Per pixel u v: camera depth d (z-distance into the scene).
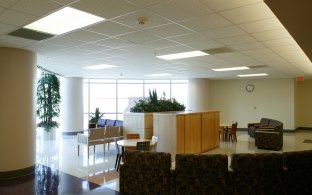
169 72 10.50
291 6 2.68
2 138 5.26
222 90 14.20
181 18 3.69
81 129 12.19
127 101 13.82
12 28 4.10
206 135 8.21
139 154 3.60
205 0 3.06
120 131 8.12
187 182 3.48
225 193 3.44
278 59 7.20
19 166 5.43
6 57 5.32
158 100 8.38
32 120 5.71
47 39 4.78
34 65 5.86
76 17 3.64
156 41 5.05
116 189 4.67
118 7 3.27
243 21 3.83
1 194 4.46
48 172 5.80
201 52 6.18
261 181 3.47
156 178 3.55
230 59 7.21
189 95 13.45
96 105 13.46
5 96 5.28
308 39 4.12
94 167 6.27
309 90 13.74
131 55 6.55
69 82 12.00
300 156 3.56
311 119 13.66
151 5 3.21
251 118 13.60
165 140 6.93
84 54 6.36
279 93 13.05
